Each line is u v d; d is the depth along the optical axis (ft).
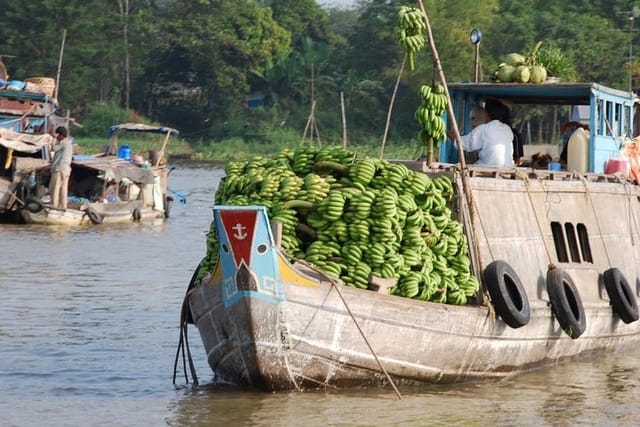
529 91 81.92
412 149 411.75
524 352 69.67
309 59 492.13
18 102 188.65
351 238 62.18
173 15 527.40
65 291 103.50
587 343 75.77
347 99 473.67
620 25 434.71
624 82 386.93
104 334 83.20
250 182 65.16
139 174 179.32
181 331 67.26
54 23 486.79
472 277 66.13
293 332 58.59
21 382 68.13
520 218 71.82
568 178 77.87
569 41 402.11
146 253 136.26
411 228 63.21
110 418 59.82
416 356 62.69
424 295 63.41
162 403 62.54
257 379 61.00
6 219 173.06
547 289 72.02
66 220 169.89
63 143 168.86
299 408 59.98
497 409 62.03
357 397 62.18
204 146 481.87
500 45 428.97
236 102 496.64
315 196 62.80
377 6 496.23
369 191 62.59
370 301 60.18
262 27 503.61
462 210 66.49
